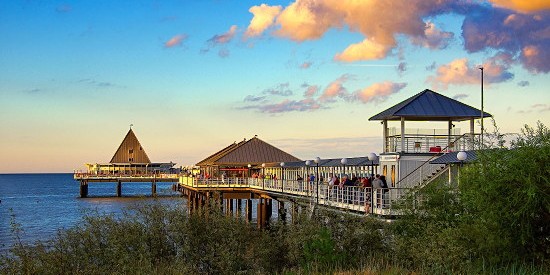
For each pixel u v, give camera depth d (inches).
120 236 785.6
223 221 868.0
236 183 2401.6
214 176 2847.0
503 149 682.2
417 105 1266.0
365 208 1009.5
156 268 746.8
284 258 856.9
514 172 651.5
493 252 688.4
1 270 694.5
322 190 1330.0
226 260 792.9
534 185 632.4
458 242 717.3
